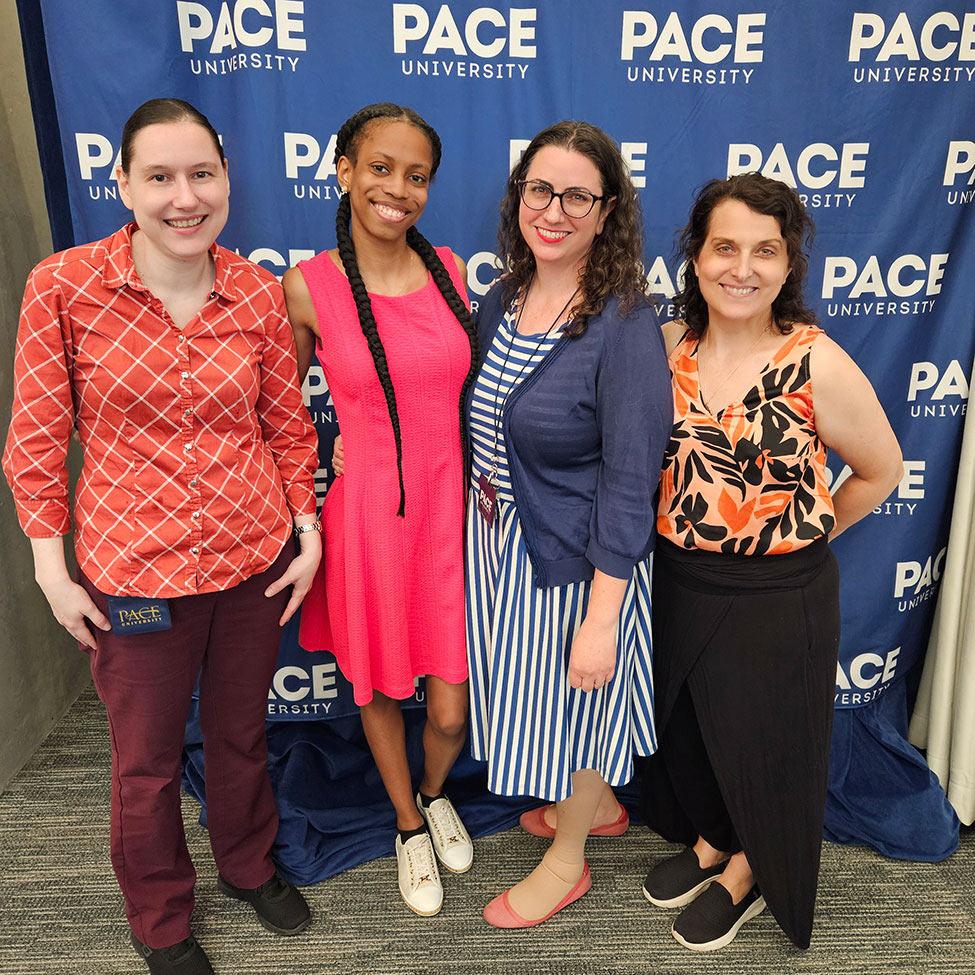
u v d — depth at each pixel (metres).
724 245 1.36
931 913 1.77
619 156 1.37
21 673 2.21
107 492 1.35
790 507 1.44
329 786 2.07
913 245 1.86
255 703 1.60
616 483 1.38
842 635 2.07
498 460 1.50
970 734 1.95
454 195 1.81
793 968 1.65
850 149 1.80
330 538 1.63
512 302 1.54
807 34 1.73
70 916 1.76
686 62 1.75
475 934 1.73
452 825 1.95
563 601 1.51
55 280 1.23
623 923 1.76
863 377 1.41
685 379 1.49
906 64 1.75
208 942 1.70
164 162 1.18
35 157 2.21
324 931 1.74
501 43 1.72
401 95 1.73
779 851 1.59
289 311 1.52
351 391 1.49
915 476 1.99
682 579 1.53
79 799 2.10
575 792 1.69
